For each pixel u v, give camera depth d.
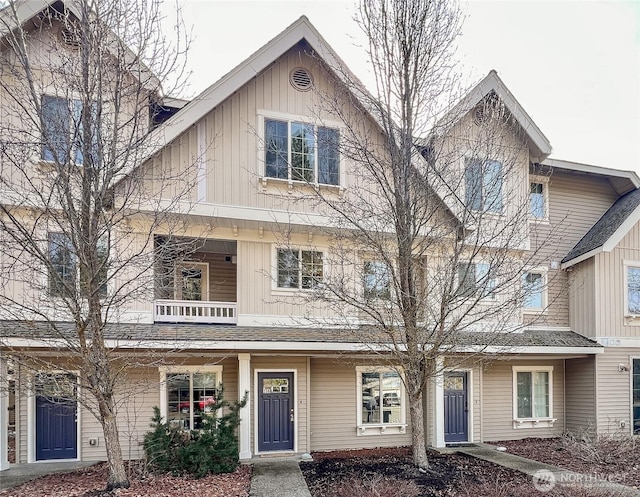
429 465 9.01
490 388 12.90
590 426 12.42
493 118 9.27
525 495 7.21
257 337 9.68
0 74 8.42
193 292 12.15
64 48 8.68
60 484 7.64
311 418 11.12
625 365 13.04
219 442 8.66
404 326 8.48
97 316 7.06
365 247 9.20
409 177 8.46
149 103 8.63
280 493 7.32
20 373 8.73
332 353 10.69
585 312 13.25
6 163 8.25
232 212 10.20
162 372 10.02
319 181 10.94
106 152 7.65
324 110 10.16
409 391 8.70
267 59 10.34
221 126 10.40
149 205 9.45
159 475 8.13
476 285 8.60
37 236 8.01
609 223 13.77
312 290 9.58
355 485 7.34
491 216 10.07
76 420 9.61
